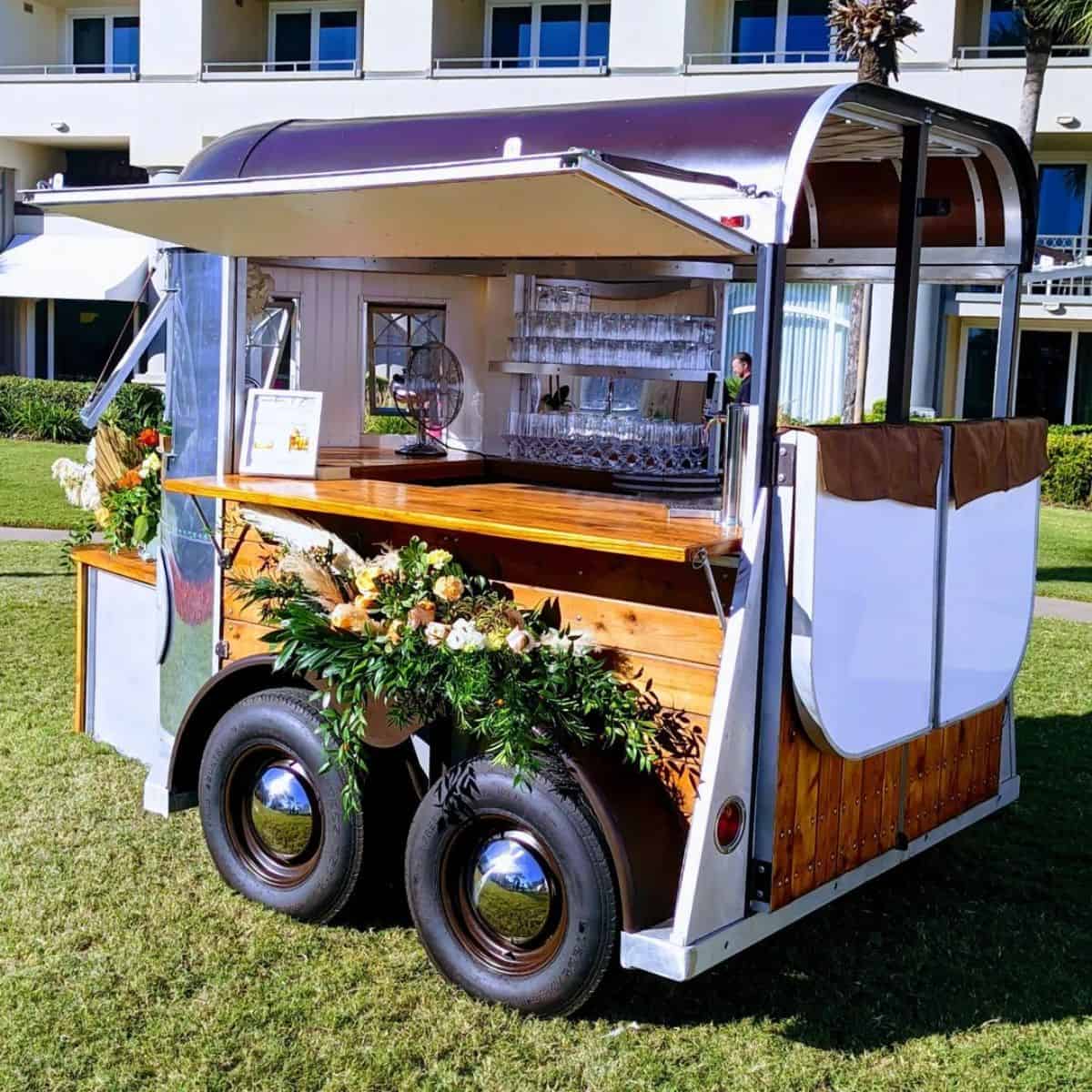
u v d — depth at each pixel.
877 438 3.74
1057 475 17.70
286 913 4.27
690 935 3.40
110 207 4.19
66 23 28.12
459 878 3.84
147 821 5.07
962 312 20.45
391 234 4.32
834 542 3.58
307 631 4.03
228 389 4.87
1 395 22.62
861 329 12.57
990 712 4.76
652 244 3.93
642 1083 3.42
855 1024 3.76
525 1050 3.56
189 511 4.94
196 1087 3.34
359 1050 3.53
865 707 3.78
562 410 5.83
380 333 5.79
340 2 25.31
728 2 22.38
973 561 4.30
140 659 5.66
